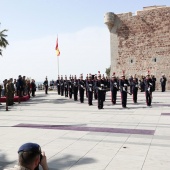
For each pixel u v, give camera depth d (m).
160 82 29.53
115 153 6.36
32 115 13.15
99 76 14.98
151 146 6.90
